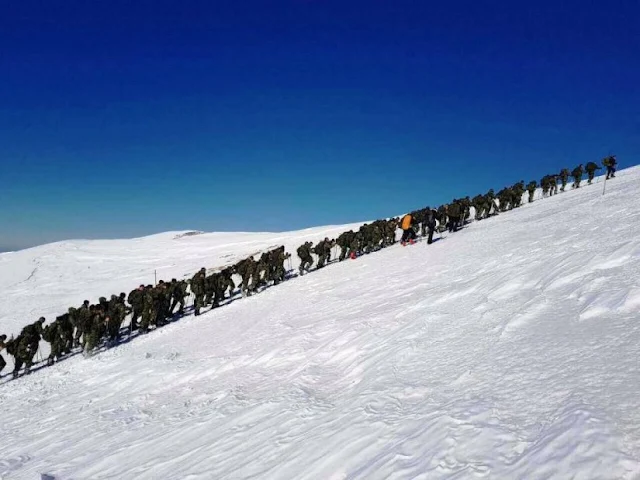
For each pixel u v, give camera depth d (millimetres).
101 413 9703
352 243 23938
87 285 39031
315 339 10758
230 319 17000
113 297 20125
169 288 20672
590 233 11609
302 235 46781
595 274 7562
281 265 22547
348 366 8312
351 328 10180
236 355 11438
